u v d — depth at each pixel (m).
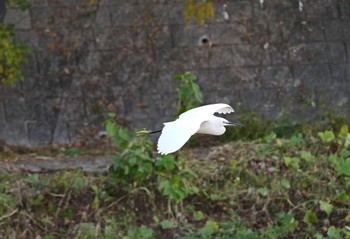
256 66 16.83
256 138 15.30
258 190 12.34
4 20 16.56
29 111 16.67
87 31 16.75
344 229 11.66
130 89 16.73
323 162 12.70
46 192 12.20
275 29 16.88
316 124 16.00
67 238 11.78
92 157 14.78
